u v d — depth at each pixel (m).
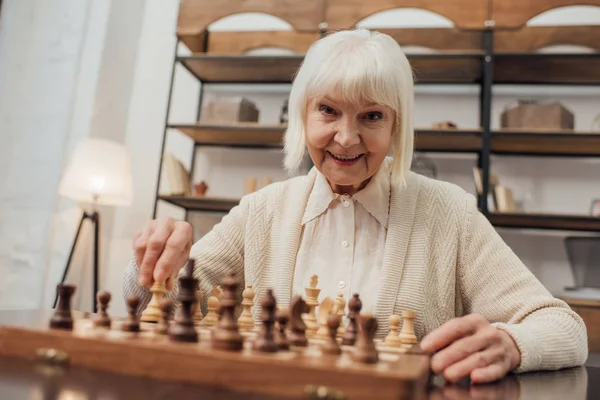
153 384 0.57
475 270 1.20
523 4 2.75
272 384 0.56
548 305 1.05
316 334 0.96
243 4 3.01
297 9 2.92
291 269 1.23
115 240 3.38
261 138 3.21
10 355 0.66
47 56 3.20
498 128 3.12
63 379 0.56
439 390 0.66
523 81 3.11
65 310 0.72
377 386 0.54
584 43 3.05
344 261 1.23
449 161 3.07
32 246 3.01
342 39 1.11
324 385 0.55
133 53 3.49
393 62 1.10
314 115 1.12
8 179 3.10
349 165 1.13
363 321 0.64
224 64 3.17
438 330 0.78
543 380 0.80
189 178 3.13
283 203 1.32
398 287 1.17
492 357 0.76
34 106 3.16
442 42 3.17
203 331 0.85
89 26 3.23
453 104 3.15
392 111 1.13
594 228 2.88
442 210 1.26
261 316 0.68
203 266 1.28
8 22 3.26
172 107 3.46
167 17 3.54
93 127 3.13
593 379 0.84
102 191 2.68
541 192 2.98
